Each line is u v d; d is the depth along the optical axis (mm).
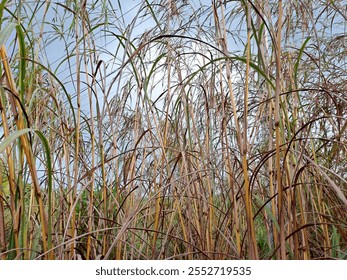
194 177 1357
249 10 968
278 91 912
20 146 920
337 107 1384
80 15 1398
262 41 1257
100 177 1535
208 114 1397
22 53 862
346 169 1583
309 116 1634
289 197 1081
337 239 1221
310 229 1521
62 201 1354
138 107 1503
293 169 1196
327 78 1665
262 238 1662
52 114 1524
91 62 1319
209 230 1277
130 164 1446
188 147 1559
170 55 1479
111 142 1669
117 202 1310
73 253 1124
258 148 1639
